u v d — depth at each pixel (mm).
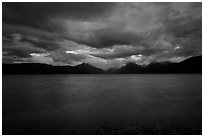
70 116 9820
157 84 36938
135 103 14133
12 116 9969
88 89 26641
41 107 12594
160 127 7707
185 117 9359
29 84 38125
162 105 13148
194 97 17344
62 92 22641
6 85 34812
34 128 7762
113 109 11766
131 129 7496
